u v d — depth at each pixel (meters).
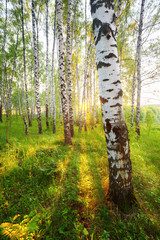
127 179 1.86
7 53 11.91
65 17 8.75
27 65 15.04
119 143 1.80
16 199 2.03
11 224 1.32
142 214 1.74
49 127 10.01
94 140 6.07
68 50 6.25
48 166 2.86
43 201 1.97
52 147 4.30
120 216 1.73
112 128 1.80
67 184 2.37
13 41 11.78
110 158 1.92
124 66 9.31
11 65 13.13
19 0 7.15
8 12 8.09
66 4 8.05
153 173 3.01
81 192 2.12
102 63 1.77
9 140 5.28
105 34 1.71
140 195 2.21
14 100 22.61
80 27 9.71
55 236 1.47
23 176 2.64
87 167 3.16
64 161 3.48
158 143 5.66
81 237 1.42
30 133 7.94
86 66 8.53
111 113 1.78
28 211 1.81
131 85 9.70
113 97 1.76
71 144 5.40
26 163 3.13
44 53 15.72
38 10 9.02
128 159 1.88
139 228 1.53
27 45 13.41
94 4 1.75
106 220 1.67
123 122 1.82
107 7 1.70
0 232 1.24
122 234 1.49
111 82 1.75
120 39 8.58
